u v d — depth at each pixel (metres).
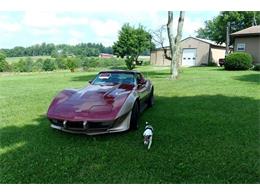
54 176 3.47
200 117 6.41
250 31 27.80
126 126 5.07
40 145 4.55
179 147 4.44
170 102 8.48
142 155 4.10
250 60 24.00
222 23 46.97
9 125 5.84
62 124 4.91
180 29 16.62
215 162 3.87
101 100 5.06
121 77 6.55
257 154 4.18
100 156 4.07
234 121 6.05
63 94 5.48
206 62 37.53
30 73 29.80
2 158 4.01
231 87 11.88
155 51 44.53
